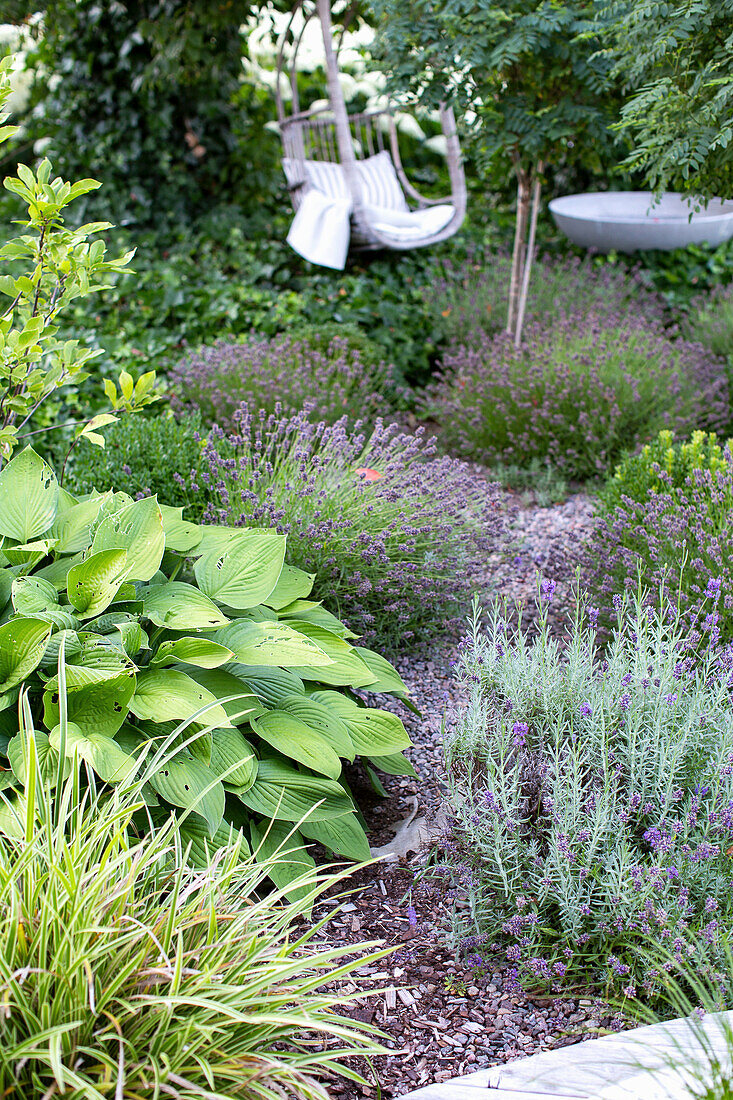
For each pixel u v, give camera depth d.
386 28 4.97
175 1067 1.43
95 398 5.14
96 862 1.76
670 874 1.92
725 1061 1.57
